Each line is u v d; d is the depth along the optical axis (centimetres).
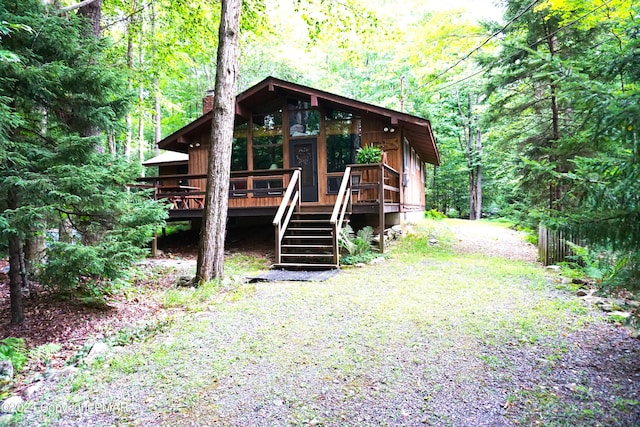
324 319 445
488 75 1123
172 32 1355
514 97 1071
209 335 410
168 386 306
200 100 2644
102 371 339
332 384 298
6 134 417
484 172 2383
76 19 520
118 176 505
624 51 259
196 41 1306
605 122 228
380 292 553
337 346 368
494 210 2491
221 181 668
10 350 388
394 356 342
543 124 1023
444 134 2381
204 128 1202
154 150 2400
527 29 982
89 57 516
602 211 246
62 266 454
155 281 696
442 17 1286
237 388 298
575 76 254
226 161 672
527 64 907
